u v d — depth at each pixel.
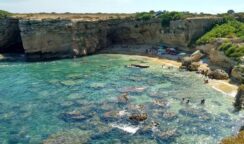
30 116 47.19
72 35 97.19
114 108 49.91
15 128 42.94
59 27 96.25
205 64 78.69
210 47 82.12
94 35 102.62
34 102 53.56
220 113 47.34
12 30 104.62
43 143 38.22
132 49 103.31
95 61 89.25
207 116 46.16
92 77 70.75
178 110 48.75
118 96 56.00
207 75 69.88
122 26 109.06
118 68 79.62
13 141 39.12
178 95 56.16
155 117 46.09
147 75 72.00
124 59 90.94
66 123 44.38
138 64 82.50
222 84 62.72
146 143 38.38
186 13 111.31
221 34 87.38
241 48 69.69
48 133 41.16
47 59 95.19
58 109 50.00
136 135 40.53
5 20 102.88
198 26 95.31
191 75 71.44
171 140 39.09
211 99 53.84
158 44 105.25
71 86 63.34
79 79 69.00
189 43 94.75
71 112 48.28
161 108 49.59
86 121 45.00
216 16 105.62
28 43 95.31
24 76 72.44
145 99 54.31
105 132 41.34
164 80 67.25
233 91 57.88
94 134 40.84
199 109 48.97
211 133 40.81
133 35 109.31
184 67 78.12
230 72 68.88
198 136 40.00
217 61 74.88
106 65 83.44
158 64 83.62
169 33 100.19
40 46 96.31
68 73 74.94
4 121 45.31
